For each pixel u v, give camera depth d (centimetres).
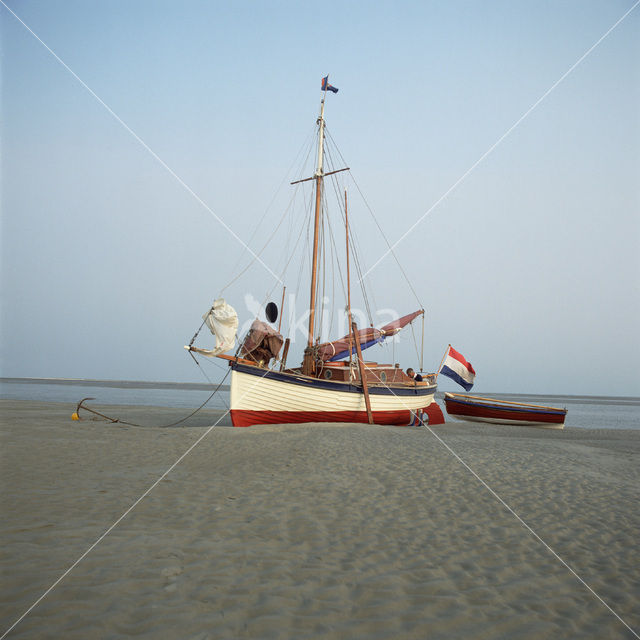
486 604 455
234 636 383
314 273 2875
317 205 2984
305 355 2519
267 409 2066
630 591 490
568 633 405
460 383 2984
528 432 2320
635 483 1036
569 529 692
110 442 1391
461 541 632
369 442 1479
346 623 412
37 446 1268
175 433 1648
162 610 420
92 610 414
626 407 8969
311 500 817
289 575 507
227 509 750
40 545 565
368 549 594
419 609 441
